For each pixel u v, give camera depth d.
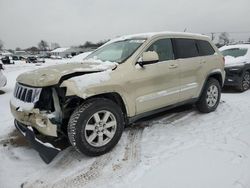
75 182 3.10
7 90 9.61
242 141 4.08
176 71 4.65
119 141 4.16
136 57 4.15
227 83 8.45
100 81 3.55
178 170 3.24
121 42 4.84
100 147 3.63
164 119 5.27
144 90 4.14
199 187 2.88
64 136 3.70
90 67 3.82
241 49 9.25
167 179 3.05
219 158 3.52
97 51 5.08
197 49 5.32
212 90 5.70
